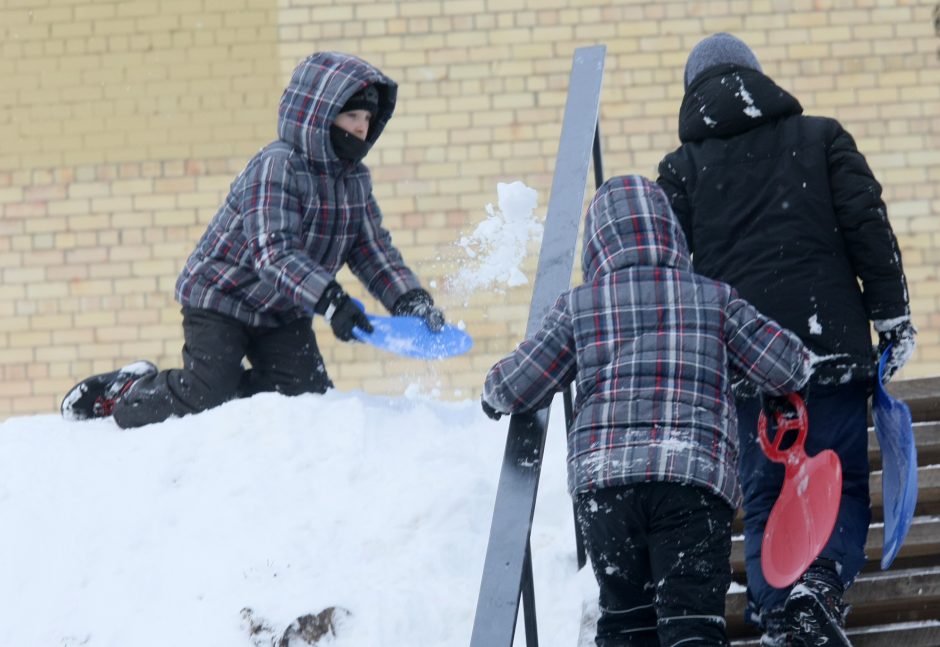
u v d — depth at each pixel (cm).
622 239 845
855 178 917
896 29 2195
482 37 2208
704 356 808
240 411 1180
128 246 2216
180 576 1020
